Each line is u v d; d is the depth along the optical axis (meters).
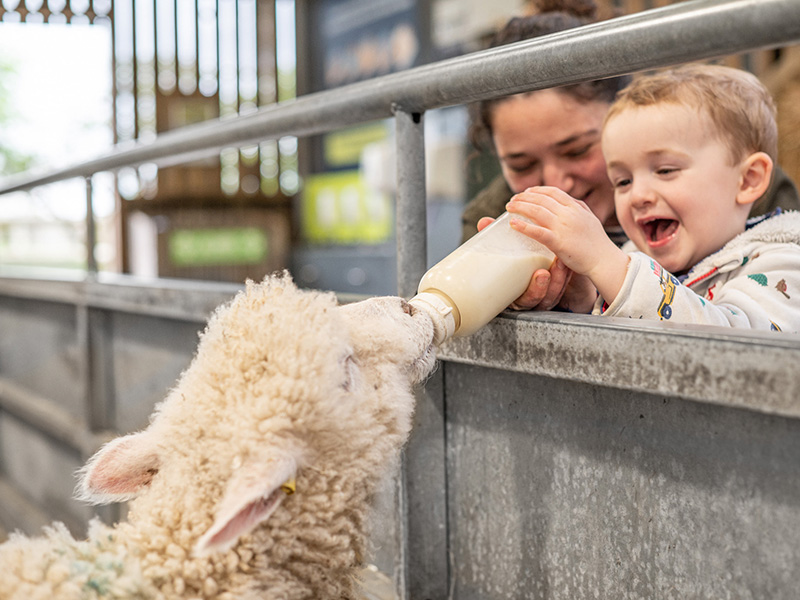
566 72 0.88
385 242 7.19
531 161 1.65
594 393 0.93
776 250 1.14
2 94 8.48
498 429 1.07
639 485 0.89
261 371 0.91
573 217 0.95
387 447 0.98
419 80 1.05
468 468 1.12
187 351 1.80
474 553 1.12
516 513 1.05
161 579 0.90
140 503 0.99
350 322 0.98
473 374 1.10
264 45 7.57
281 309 0.94
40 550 0.93
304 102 1.29
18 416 2.83
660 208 1.25
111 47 6.91
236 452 0.87
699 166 1.21
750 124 1.24
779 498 0.75
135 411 2.08
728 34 0.73
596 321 0.87
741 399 0.71
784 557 0.75
